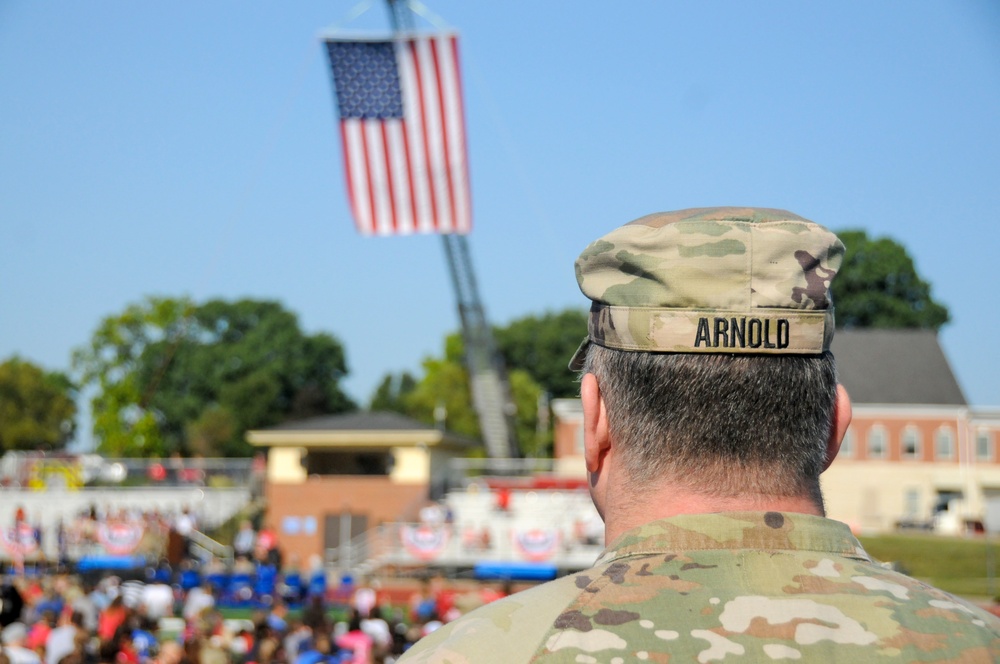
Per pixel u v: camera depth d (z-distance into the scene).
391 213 29.28
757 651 2.08
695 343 2.30
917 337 86.88
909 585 2.23
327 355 120.06
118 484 62.59
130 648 13.61
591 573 2.32
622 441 2.39
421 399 105.00
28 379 105.12
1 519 56.34
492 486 58.12
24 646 15.06
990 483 80.19
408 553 45.59
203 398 115.50
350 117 28.94
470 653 2.18
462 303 72.56
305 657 13.23
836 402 2.46
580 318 125.56
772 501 2.32
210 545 46.97
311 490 58.81
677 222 2.36
